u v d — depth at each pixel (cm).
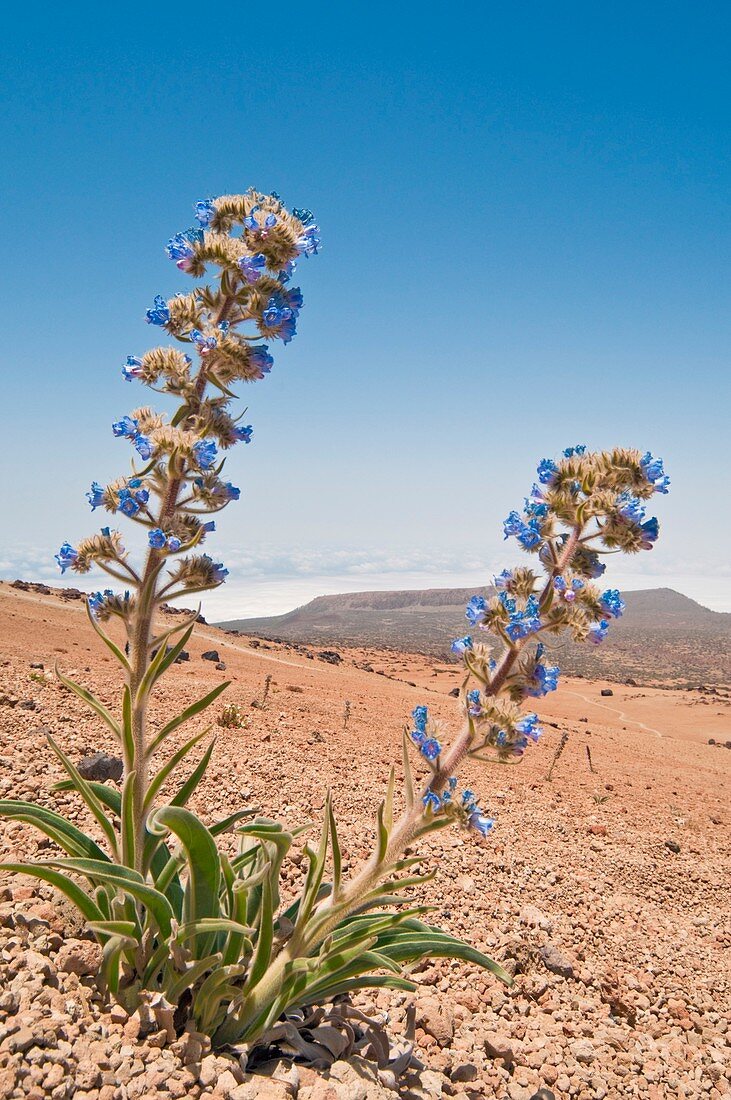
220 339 45
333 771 139
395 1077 46
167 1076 38
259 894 51
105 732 119
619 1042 68
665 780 294
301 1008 49
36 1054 36
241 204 47
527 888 104
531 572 42
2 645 257
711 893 140
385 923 43
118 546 45
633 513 39
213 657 409
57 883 45
